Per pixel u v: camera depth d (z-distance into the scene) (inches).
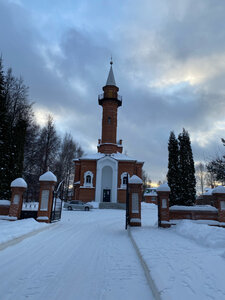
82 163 1441.9
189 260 202.8
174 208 490.3
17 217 479.8
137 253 263.7
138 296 152.3
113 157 1451.8
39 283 173.6
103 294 155.7
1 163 620.7
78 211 1040.8
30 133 1184.2
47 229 440.1
